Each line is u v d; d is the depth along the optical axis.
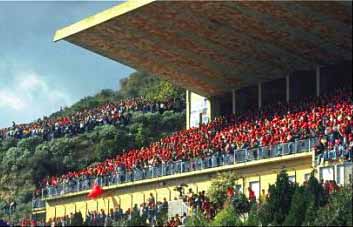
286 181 46.66
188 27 69.94
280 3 62.97
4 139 101.06
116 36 73.88
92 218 53.72
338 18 63.78
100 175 74.12
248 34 69.25
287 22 66.00
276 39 69.19
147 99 108.62
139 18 69.62
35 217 80.12
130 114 100.38
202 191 60.22
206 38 71.25
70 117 104.88
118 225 48.09
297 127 62.41
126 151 94.81
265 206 46.34
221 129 75.19
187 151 70.31
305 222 43.69
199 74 78.56
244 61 74.19
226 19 67.50
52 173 94.25
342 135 56.84
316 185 45.81
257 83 77.88
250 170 62.81
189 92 85.12
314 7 62.69
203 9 66.38
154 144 79.50
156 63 78.19
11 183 93.69
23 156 95.75
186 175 66.88
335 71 71.75
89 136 97.38
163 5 66.69
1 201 91.31
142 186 70.69
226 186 57.81
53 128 99.81
